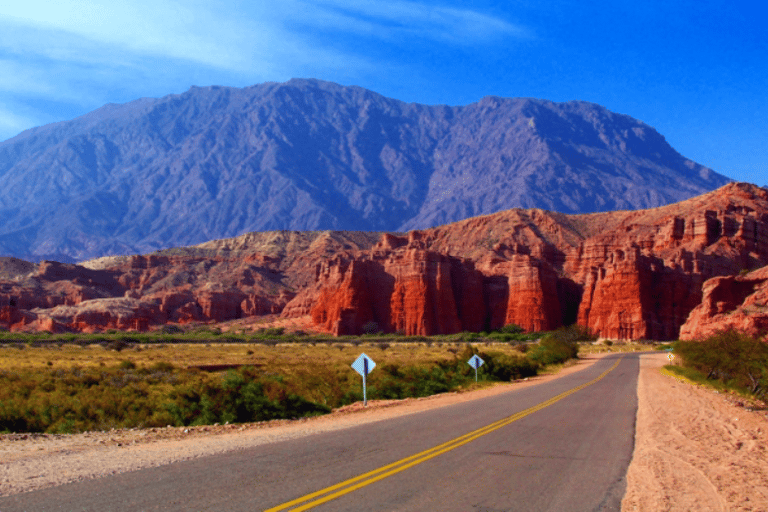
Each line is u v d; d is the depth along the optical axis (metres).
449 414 21.70
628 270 157.88
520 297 173.00
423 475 11.11
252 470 11.32
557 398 28.64
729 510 9.24
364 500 9.26
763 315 69.06
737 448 15.30
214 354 94.50
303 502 9.05
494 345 129.50
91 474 10.83
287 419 22.03
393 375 37.59
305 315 193.38
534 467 12.08
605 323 158.25
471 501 9.37
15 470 11.15
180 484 10.10
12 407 22.16
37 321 178.50
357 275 175.62
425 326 168.38
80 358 77.31
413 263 175.12
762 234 174.12
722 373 42.50
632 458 13.32
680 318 156.00
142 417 23.27
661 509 9.16
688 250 167.88
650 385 37.41
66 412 23.47
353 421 19.98
